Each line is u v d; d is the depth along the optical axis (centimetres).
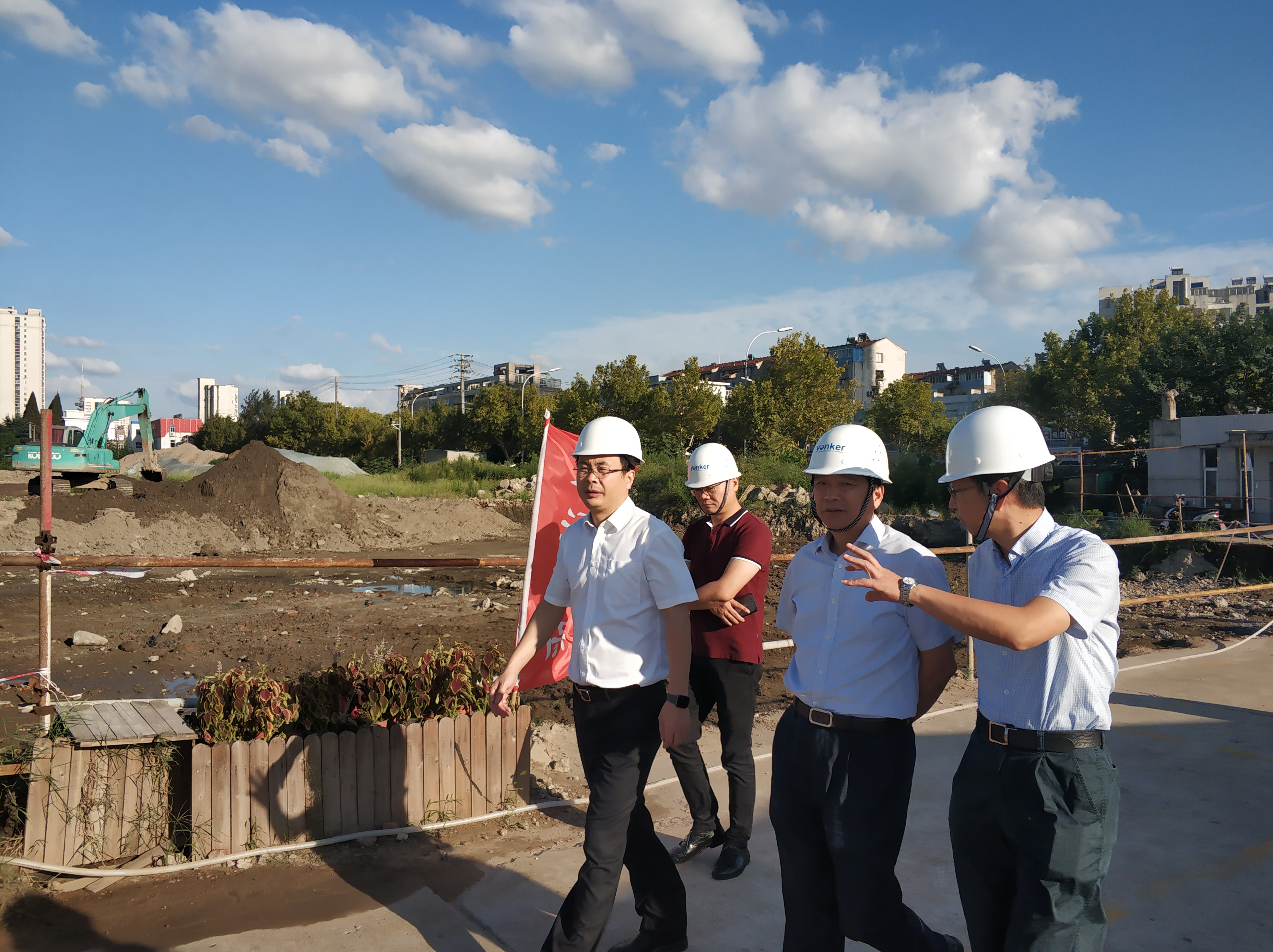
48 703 386
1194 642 819
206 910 310
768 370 4422
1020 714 204
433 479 4106
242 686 365
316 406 6988
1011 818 202
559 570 297
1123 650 789
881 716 229
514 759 411
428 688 402
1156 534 1570
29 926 296
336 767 369
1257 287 9994
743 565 335
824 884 238
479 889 330
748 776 350
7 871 318
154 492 2106
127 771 347
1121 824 395
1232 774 457
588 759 276
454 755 396
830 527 241
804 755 236
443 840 376
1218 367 2833
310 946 287
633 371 4628
